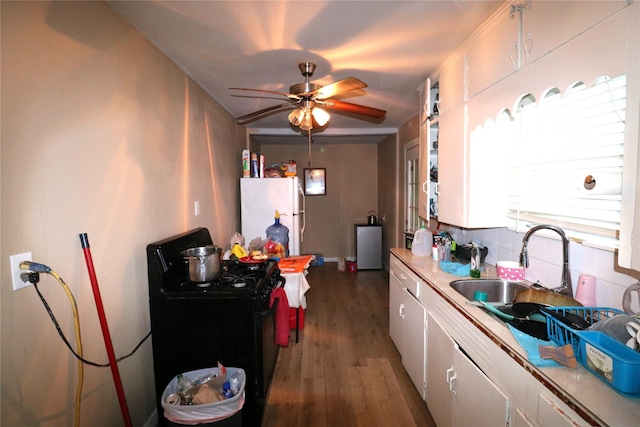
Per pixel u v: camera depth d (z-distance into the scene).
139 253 1.76
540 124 1.58
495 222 1.90
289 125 4.37
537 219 1.61
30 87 1.09
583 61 1.12
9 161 1.02
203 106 2.79
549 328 1.10
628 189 0.96
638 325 0.94
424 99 2.68
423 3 1.55
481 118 1.77
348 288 4.51
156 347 1.76
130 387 1.67
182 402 1.56
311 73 2.30
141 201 1.79
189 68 2.34
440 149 2.33
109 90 1.51
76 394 1.18
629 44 0.94
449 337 1.53
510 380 1.06
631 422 0.72
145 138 1.83
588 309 1.19
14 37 1.04
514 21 1.49
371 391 2.18
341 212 6.09
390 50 2.07
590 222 1.32
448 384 1.54
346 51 2.09
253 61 2.23
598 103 1.22
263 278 1.97
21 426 1.06
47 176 1.16
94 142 1.41
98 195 1.43
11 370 1.02
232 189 3.73
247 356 1.75
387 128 4.62
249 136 4.64
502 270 1.78
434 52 2.11
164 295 1.73
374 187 6.05
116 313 1.56
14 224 1.04
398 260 2.55
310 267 5.70
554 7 1.25
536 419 0.93
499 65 1.61
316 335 3.03
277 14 1.64
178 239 2.01
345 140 5.62
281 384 2.26
